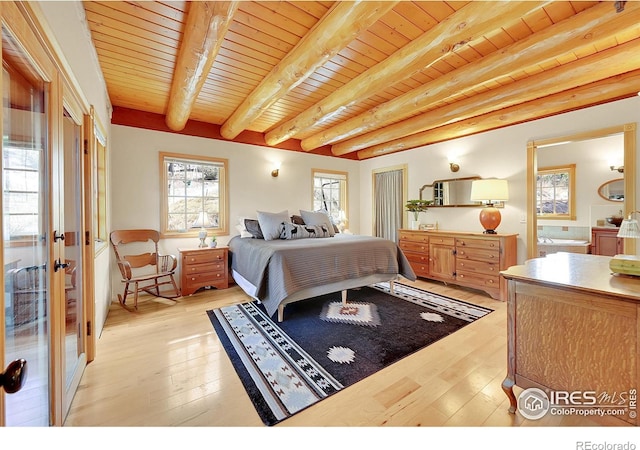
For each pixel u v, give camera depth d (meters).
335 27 1.90
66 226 1.77
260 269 2.91
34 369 1.26
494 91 3.06
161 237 3.84
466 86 2.65
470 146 4.20
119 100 3.38
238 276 3.74
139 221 3.68
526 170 3.63
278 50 2.41
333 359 2.07
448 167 4.48
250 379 1.81
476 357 2.10
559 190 5.30
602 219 4.85
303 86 3.10
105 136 2.96
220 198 4.36
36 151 1.27
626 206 2.85
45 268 1.27
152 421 1.45
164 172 3.86
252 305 3.26
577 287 1.27
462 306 3.22
